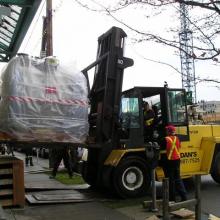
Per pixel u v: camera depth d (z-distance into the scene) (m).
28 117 10.44
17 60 10.52
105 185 12.29
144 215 9.97
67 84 10.93
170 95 13.09
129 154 12.47
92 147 12.21
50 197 12.05
